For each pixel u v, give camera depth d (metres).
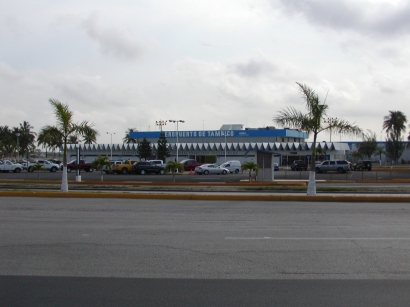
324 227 13.48
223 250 10.21
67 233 12.29
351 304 6.66
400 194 25.59
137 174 57.94
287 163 90.44
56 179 44.66
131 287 7.47
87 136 26.25
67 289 7.36
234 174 58.44
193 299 6.88
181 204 19.98
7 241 11.16
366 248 10.45
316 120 23.62
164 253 9.90
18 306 6.58
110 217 15.52
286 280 7.89
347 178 46.84
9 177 48.78
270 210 17.83
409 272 8.41
